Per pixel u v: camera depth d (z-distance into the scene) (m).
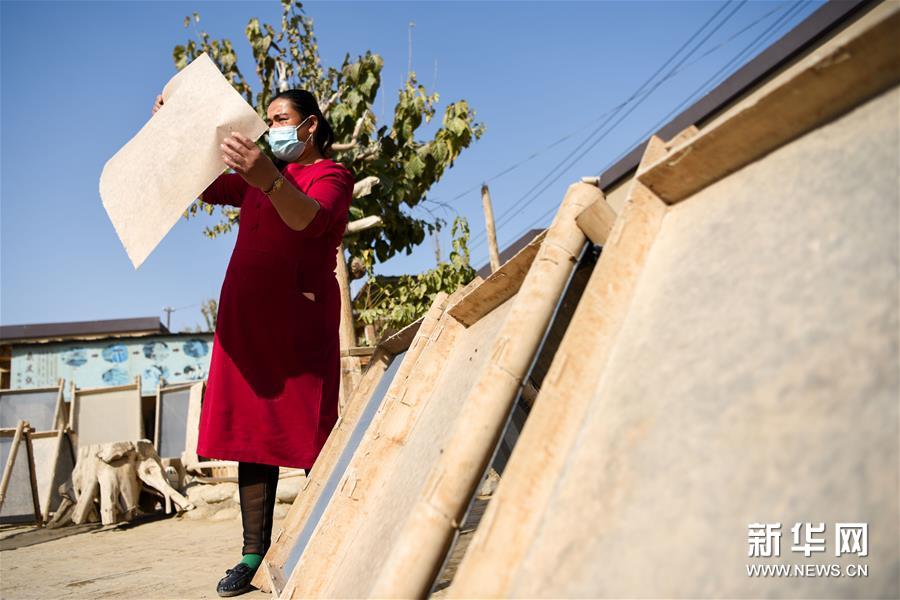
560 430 1.02
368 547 1.56
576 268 1.32
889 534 0.62
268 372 2.45
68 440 6.69
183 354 14.09
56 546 4.46
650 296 1.09
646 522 0.82
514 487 0.98
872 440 0.67
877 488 0.64
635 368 1.00
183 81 2.13
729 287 0.95
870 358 0.71
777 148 1.03
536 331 1.27
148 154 2.07
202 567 3.03
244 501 2.43
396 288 8.63
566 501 0.95
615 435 0.95
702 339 0.93
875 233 0.78
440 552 1.16
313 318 2.54
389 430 1.84
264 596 2.20
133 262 1.99
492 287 1.73
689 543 0.76
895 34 0.82
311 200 2.27
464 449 1.20
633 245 1.16
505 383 1.24
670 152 1.14
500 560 0.94
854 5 6.21
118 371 13.88
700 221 1.10
